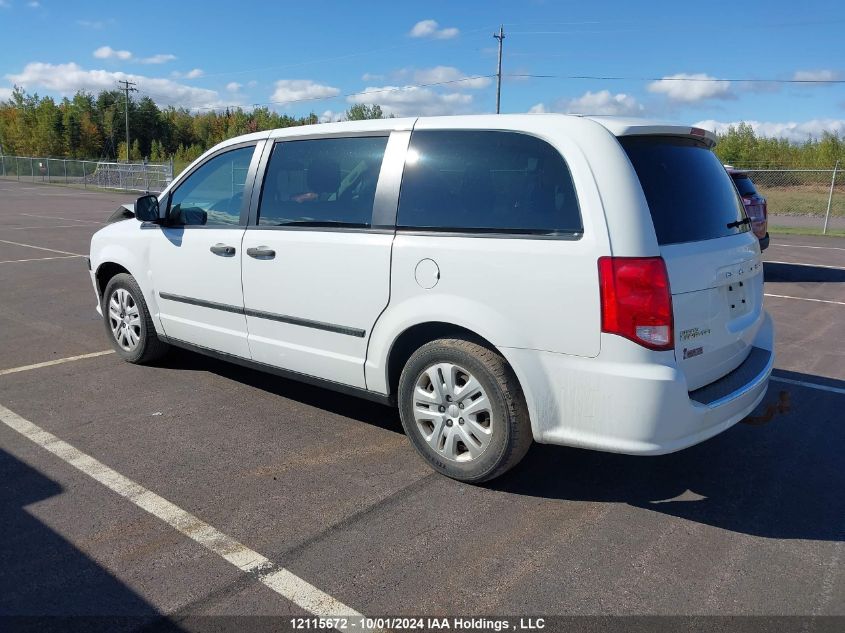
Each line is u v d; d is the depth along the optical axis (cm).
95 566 290
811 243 1688
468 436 359
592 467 393
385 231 376
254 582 282
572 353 319
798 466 399
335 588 279
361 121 405
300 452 407
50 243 1425
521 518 336
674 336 313
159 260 508
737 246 367
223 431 436
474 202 349
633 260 304
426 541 314
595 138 323
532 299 325
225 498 350
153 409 471
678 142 361
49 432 430
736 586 283
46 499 346
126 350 568
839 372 582
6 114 8062
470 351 349
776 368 593
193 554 301
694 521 336
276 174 436
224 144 475
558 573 291
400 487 365
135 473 376
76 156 7631
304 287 412
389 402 398
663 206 326
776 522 336
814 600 275
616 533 324
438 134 369
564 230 320
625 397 308
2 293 878
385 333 379
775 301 909
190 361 580
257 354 453
